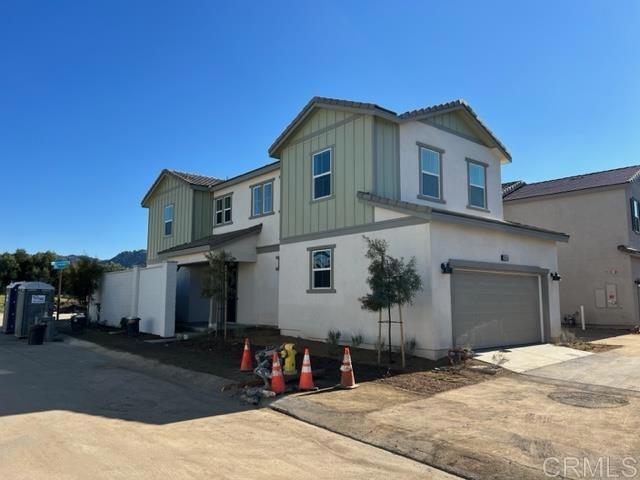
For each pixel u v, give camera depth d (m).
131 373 11.62
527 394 9.08
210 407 8.49
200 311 22.44
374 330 13.91
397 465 5.78
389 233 13.71
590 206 23.56
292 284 16.95
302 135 17.25
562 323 23.67
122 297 22.06
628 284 22.12
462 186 16.81
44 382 10.45
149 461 5.66
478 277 14.12
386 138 14.88
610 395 8.92
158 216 26.19
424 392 9.27
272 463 5.73
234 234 19.45
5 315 21.23
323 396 8.90
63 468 5.35
